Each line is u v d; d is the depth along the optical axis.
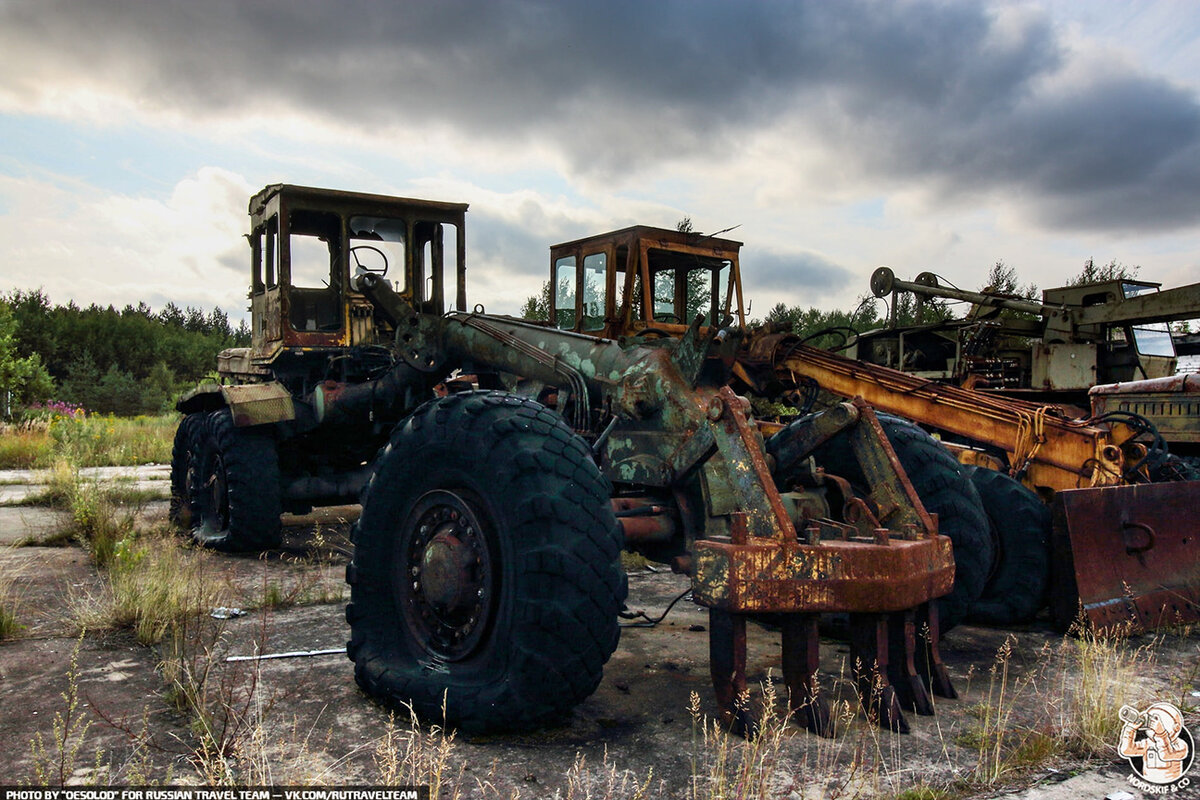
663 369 3.52
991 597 4.31
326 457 6.64
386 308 5.30
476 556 2.89
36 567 5.26
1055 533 4.11
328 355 6.55
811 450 3.46
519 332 4.58
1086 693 2.96
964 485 3.70
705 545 2.64
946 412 5.50
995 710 2.98
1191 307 9.16
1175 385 6.63
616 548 2.70
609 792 2.20
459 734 2.71
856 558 2.65
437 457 3.05
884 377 5.79
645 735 2.71
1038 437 4.92
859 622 2.87
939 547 2.93
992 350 11.70
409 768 2.43
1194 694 3.18
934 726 2.81
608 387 3.75
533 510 2.64
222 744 2.50
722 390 2.96
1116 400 7.04
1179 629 4.21
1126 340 10.05
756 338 6.32
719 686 2.71
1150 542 4.21
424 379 5.79
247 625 4.01
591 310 7.95
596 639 2.62
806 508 3.46
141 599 3.97
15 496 8.70
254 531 5.82
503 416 2.89
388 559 3.21
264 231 6.84
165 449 13.77
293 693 3.07
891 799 2.27
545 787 2.32
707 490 3.25
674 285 7.86
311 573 5.23
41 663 3.37
